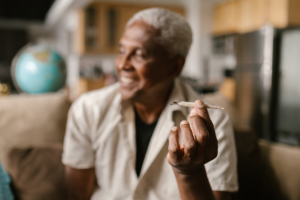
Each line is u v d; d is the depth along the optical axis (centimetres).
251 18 500
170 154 55
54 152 119
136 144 89
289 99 346
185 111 87
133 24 79
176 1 618
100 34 568
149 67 77
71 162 89
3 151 119
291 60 343
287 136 350
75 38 612
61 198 114
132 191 85
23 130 124
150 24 77
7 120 122
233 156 81
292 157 96
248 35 393
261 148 106
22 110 126
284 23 428
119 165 87
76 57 611
